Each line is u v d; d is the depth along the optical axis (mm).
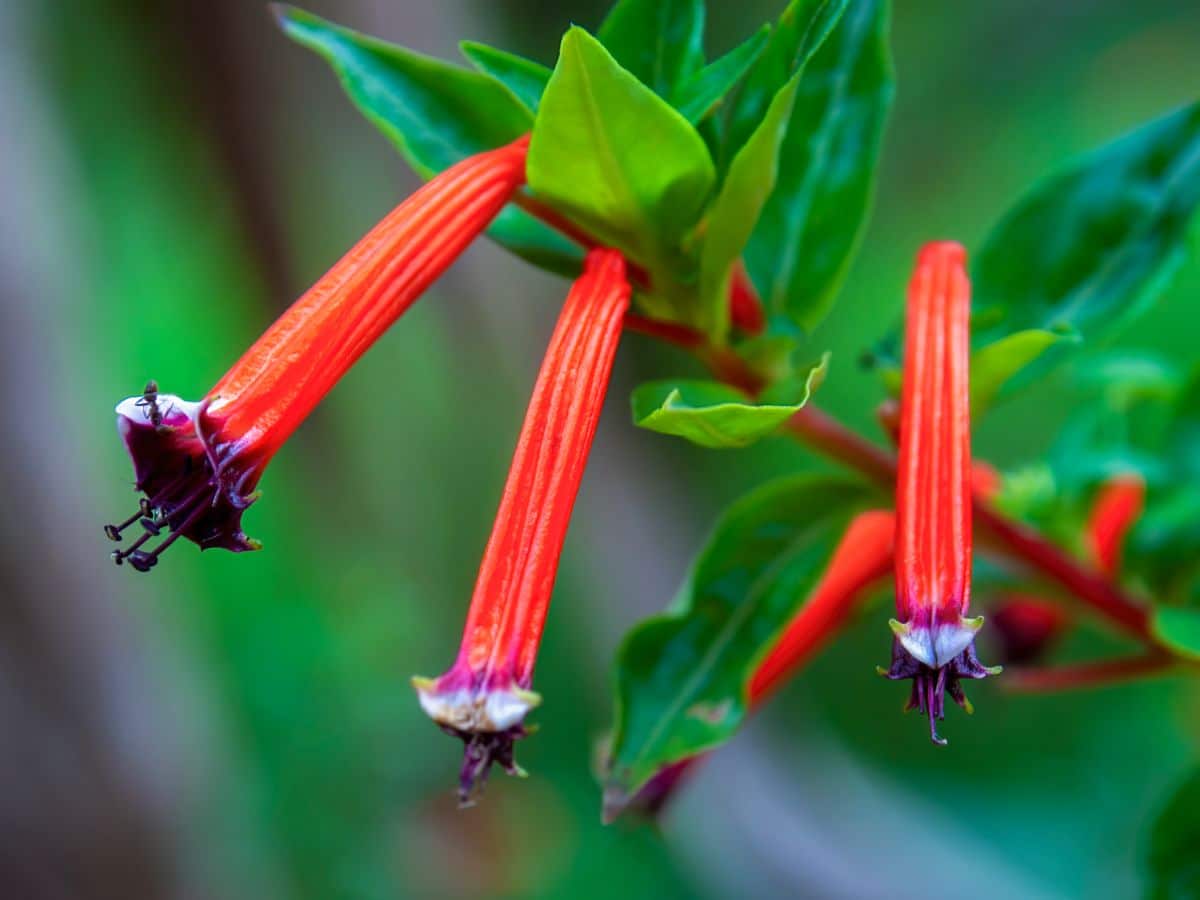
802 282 194
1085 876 476
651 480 401
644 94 177
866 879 370
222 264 477
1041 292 202
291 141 378
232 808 398
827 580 207
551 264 191
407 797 505
